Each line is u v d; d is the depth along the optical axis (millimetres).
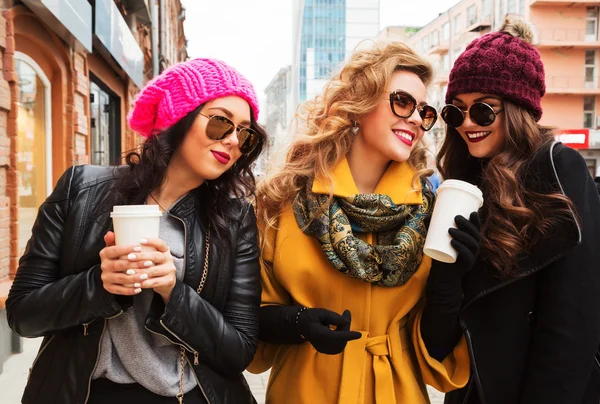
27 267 1386
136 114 1490
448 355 1778
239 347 1454
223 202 1551
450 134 1956
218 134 1396
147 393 1395
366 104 1729
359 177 1902
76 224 1394
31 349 4660
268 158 1979
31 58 5812
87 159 7484
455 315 1621
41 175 6230
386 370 1720
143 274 1196
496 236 1550
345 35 87188
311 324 1543
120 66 10016
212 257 1491
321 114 1985
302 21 87000
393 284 1689
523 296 1589
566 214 1463
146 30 16484
